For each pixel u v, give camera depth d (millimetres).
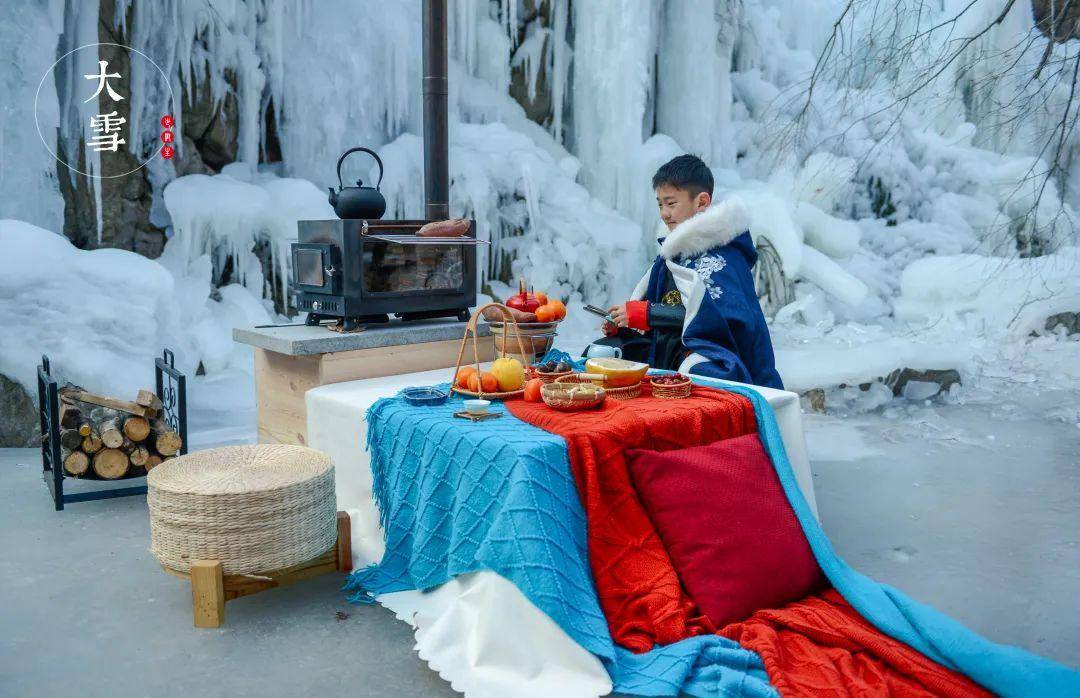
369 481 2504
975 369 6074
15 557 2732
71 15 5320
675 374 2604
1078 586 2555
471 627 1989
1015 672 1757
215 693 1902
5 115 4965
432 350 3182
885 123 9039
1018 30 8586
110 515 3154
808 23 10039
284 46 6418
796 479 2469
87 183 5469
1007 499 3445
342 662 2041
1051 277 7527
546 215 7207
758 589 2064
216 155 6285
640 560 2074
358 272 2996
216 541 2207
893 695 1762
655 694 1771
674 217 3281
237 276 5984
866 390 5211
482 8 7711
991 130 9094
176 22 5660
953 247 8938
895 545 2910
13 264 4328
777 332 6656
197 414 4750
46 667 2020
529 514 1915
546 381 2520
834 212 9188
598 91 7527
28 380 4195
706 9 7879
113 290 4602
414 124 6938
